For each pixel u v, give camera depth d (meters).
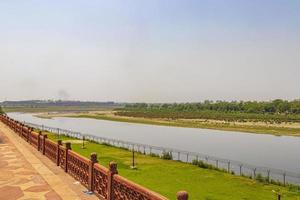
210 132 78.25
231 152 45.94
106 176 8.38
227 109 151.50
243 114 132.75
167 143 54.69
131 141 56.06
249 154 44.31
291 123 104.44
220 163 33.28
